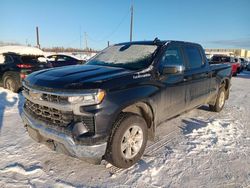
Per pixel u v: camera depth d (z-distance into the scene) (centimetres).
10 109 602
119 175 302
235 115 607
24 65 830
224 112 633
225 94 651
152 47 399
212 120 542
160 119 379
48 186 276
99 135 274
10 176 294
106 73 317
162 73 364
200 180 297
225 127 495
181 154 363
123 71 331
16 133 434
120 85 295
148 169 315
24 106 356
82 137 270
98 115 270
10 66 835
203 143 405
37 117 311
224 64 637
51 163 327
